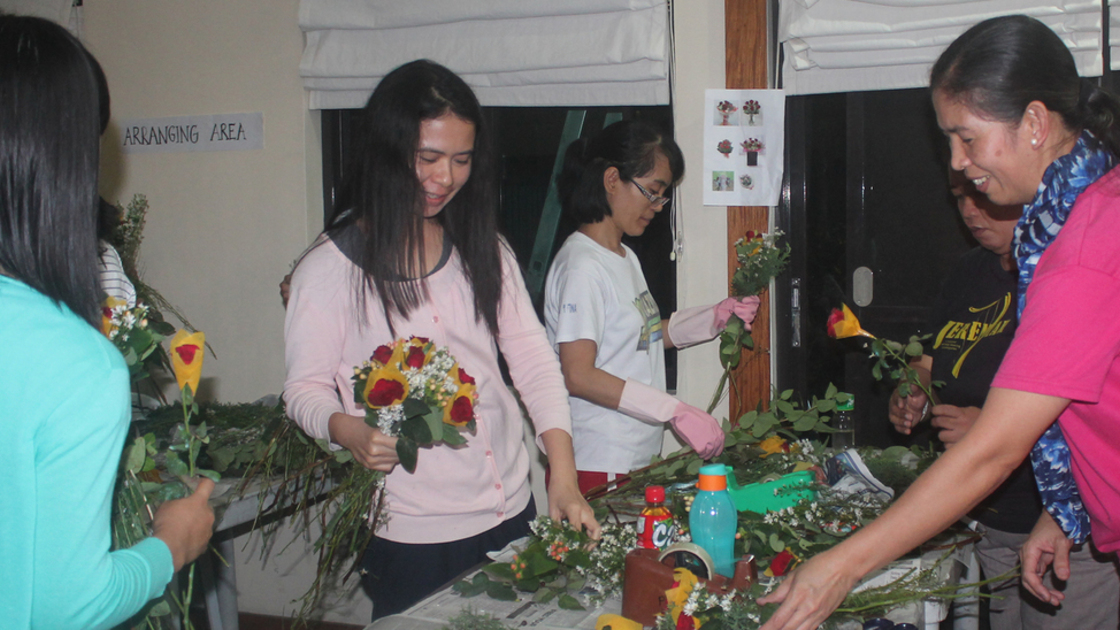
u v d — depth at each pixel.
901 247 2.61
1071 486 1.26
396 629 1.20
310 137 2.98
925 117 2.54
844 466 1.67
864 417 2.67
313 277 1.48
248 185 3.03
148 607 1.09
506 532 1.59
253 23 2.97
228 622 2.41
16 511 0.80
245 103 3.01
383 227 1.45
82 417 0.82
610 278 2.11
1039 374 1.00
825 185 2.67
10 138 0.83
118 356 0.89
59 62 0.86
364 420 1.38
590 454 2.13
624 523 1.55
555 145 2.87
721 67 2.64
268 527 2.73
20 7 3.21
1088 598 1.65
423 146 1.42
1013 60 1.09
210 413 2.49
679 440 2.67
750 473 1.80
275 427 1.99
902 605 1.24
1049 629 1.71
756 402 2.67
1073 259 1.03
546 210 2.90
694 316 2.47
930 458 1.98
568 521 1.44
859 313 2.66
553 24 2.64
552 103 2.70
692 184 2.67
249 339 3.08
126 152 3.15
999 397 1.03
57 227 0.86
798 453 1.94
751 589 1.18
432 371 1.34
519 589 1.34
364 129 1.46
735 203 2.63
